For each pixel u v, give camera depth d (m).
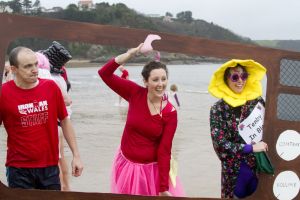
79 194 3.77
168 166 3.94
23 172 3.77
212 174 7.44
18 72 3.65
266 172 4.05
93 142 9.91
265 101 4.12
